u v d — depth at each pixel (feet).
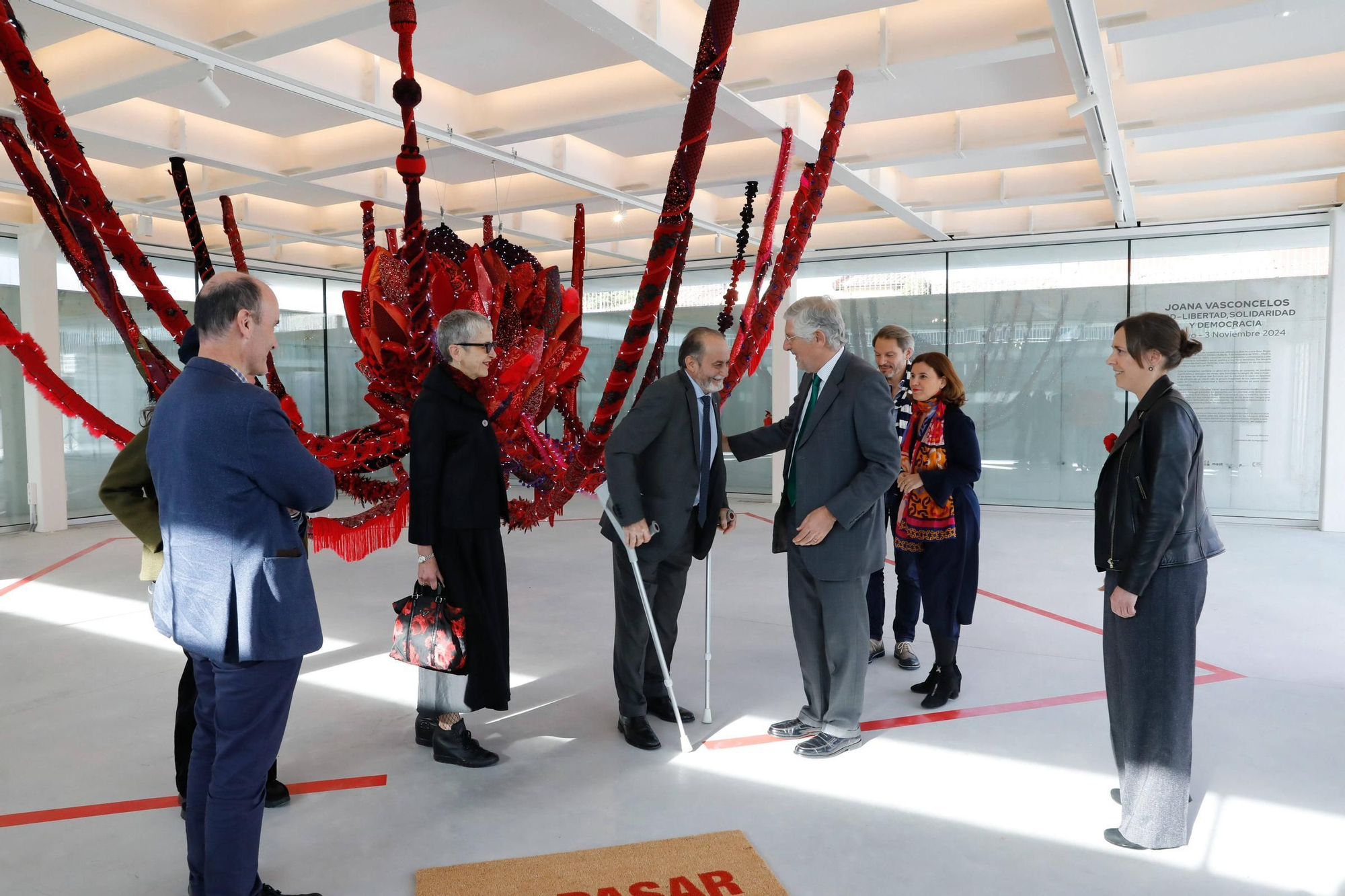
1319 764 9.99
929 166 25.14
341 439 12.76
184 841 8.50
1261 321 29.32
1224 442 29.99
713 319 37.93
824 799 9.29
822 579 10.19
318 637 6.70
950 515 11.85
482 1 14.29
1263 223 28.68
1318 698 12.12
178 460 6.36
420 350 11.91
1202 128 19.26
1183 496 7.54
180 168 12.19
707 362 10.37
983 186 26.45
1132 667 8.11
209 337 6.55
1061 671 13.58
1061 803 9.20
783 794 9.43
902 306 34.35
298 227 29.96
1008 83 18.26
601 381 41.29
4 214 28.12
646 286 9.20
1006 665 13.91
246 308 6.50
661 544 10.59
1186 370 30.37
